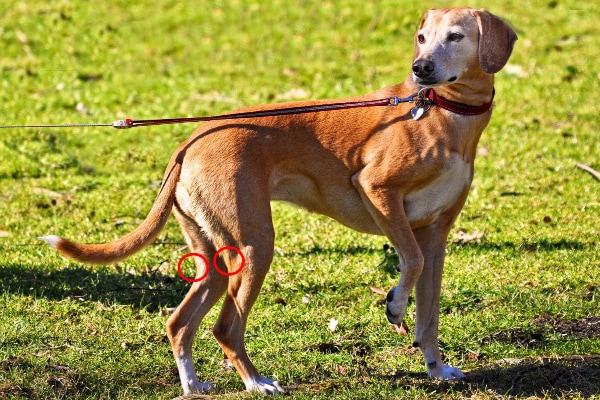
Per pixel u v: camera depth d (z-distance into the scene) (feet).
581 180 44.50
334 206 27.09
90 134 52.39
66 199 43.78
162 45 67.97
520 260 35.53
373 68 62.13
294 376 27.37
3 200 43.75
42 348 28.76
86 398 25.53
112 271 35.50
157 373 27.58
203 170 25.16
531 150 48.52
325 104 26.61
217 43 68.18
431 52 25.22
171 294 33.63
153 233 25.34
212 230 25.20
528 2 71.72
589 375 25.61
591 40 64.44
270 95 57.82
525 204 41.93
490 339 29.66
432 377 26.76
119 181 46.24
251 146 25.39
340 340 29.96
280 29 69.67
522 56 62.39
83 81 61.67
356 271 35.27
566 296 32.17
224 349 25.49
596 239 37.42
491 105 26.55
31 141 51.06
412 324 31.24
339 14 71.05
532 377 25.61
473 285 33.32
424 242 27.25
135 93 58.59
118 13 73.36
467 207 41.91
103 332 30.40
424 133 25.86
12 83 60.64
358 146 26.23
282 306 32.68
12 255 36.83
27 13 72.49
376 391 25.12
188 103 56.90
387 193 25.94
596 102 54.54
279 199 26.66
